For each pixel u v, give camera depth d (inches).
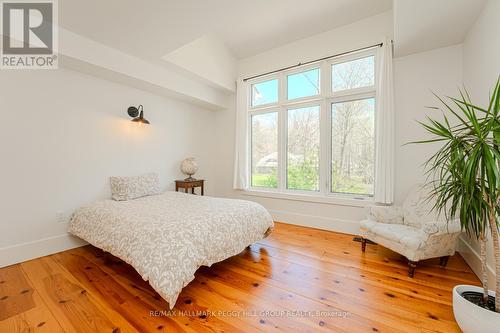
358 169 125.8
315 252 100.2
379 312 60.5
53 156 98.4
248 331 53.9
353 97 125.8
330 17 121.2
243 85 162.1
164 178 147.8
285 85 149.6
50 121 97.4
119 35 95.6
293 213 144.0
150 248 64.2
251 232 92.7
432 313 59.8
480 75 79.6
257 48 153.0
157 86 126.9
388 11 111.9
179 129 156.7
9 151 87.0
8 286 72.2
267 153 161.0
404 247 80.5
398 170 112.3
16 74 88.5
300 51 140.0
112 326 55.2
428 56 105.6
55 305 62.9
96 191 113.0
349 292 69.7
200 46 138.9
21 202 90.0
